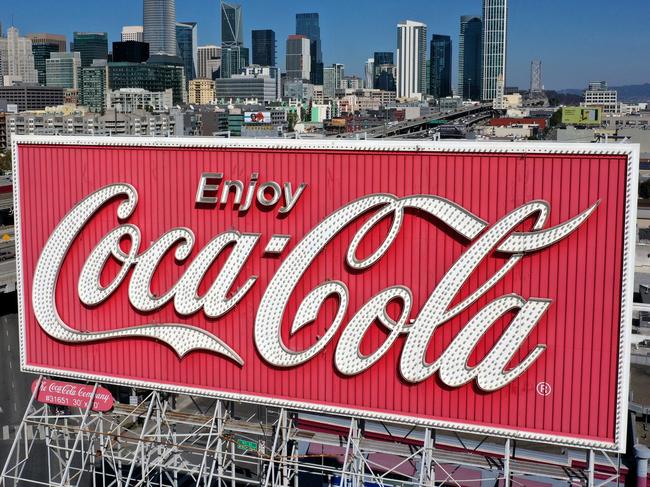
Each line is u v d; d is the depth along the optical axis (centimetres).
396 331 3216
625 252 2970
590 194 3002
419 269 3206
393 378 3266
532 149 3044
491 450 3878
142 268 3562
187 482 4731
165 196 3538
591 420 3044
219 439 3534
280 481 3719
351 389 3322
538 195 3055
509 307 3095
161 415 3725
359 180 3256
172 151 3516
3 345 8188
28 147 3741
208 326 3509
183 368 3569
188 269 3488
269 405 3434
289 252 3356
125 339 3653
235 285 3447
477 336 3133
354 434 3356
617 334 3002
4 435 5834
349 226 3278
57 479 4953
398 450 3422
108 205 3638
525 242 3056
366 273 3269
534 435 3106
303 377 3384
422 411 3238
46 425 3731
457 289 3134
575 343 3047
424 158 3175
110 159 3609
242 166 3416
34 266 3769
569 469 3278
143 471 3659
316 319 3347
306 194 3331
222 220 3462
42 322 3741
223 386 3509
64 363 3762
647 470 3669
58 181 3703
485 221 3098
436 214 3152
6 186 14425
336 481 4106
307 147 3312
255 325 3403
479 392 3167
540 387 3095
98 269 3628
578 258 3027
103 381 3691
